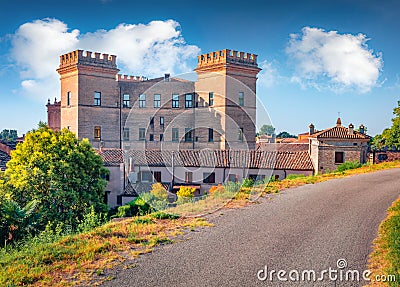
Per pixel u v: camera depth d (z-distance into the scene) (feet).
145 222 29.76
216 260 21.89
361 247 24.02
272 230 27.63
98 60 132.57
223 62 112.68
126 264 21.42
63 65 135.74
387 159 99.40
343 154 93.45
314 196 39.75
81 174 62.59
